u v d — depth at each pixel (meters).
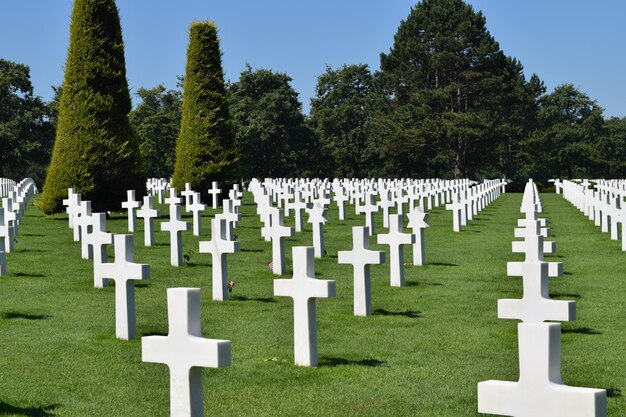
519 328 5.08
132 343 11.35
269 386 9.24
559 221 32.53
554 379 5.03
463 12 85.81
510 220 32.97
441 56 82.94
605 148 116.12
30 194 43.53
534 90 119.81
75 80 32.81
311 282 9.95
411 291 15.70
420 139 84.25
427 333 12.00
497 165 94.75
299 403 8.63
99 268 11.75
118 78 33.34
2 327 12.30
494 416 8.16
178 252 18.69
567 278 17.33
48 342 11.38
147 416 8.29
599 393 4.88
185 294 6.33
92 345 11.21
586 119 117.06
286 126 90.50
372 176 103.00
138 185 33.62
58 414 8.34
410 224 19.39
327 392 9.02
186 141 39.09
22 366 10.12
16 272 17.64
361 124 99.06
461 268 18.94
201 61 39.19
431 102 84.12
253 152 89.56
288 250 21.80
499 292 15.62
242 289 15.81
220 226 14.56
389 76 86.75
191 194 35.66
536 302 9.59
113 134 33.06
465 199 31.97
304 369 9.93
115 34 33.47
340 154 96.62
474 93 85.38
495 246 23.55
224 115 39.41
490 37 85.88
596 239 25.28
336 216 32.97
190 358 6.32
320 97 105.75
